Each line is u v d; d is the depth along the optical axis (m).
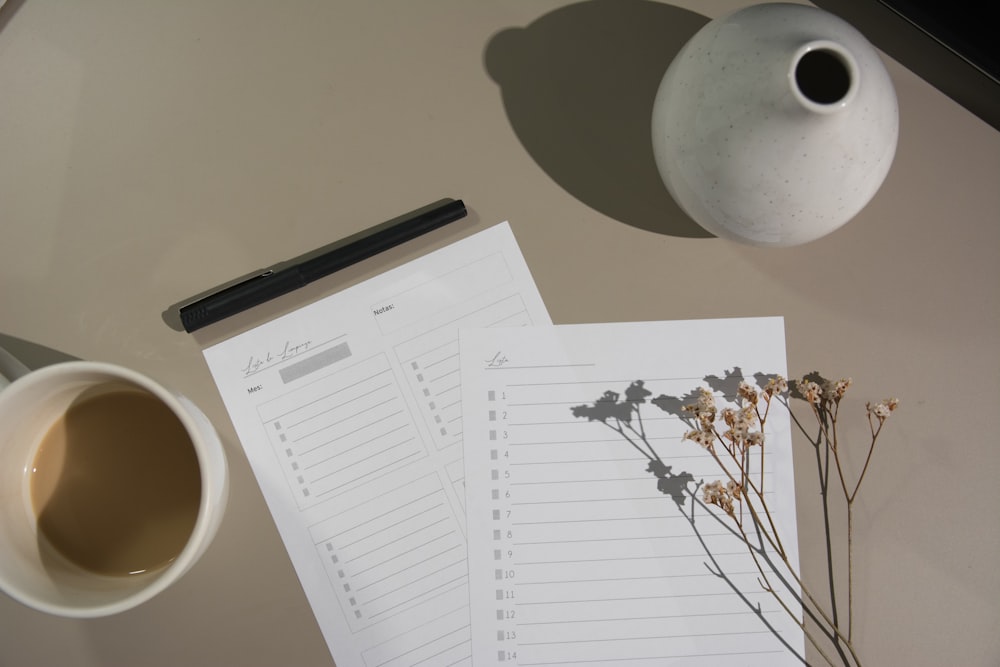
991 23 0.52
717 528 0.56
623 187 0.57
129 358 0.55
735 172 0.45
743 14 0.46
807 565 0.56
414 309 0.56
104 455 0.51
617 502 0.56
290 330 0.56
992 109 0.56
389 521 0.56
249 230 0.56
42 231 0.56
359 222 0.56
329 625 0.55
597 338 0.56
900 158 0.57
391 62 0.57
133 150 0.56
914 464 0.56
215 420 0.55
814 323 0.57
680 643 0.56
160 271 0.56
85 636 0.55
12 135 0.56
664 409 0.56
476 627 0.55
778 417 0.56
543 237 0.56
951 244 0.57
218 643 0.55
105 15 0.56
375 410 0.56
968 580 0.56
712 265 0.57
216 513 0.47
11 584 0.44
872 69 0.44
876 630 0.55
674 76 0.48
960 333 0.56
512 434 0.56
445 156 0.57
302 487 0.56
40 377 0.43
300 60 0.57
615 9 0.57
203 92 0.56
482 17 0.57
